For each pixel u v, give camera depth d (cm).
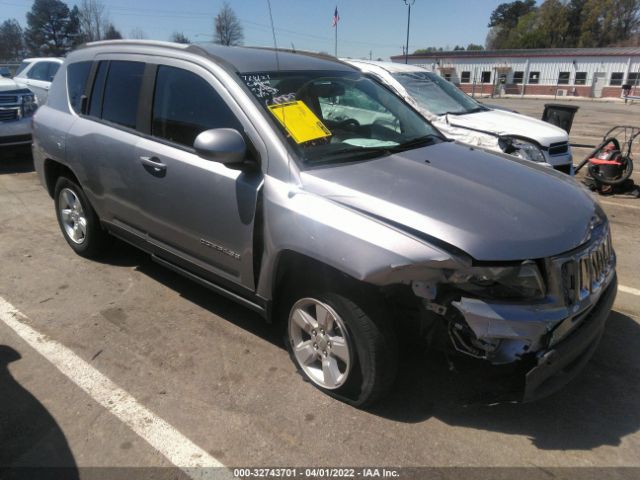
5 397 290
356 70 405
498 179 299
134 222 389
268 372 314
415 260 234
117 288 420
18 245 510
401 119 377
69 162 431
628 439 265
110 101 399
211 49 349
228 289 330
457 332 244
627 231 575
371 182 273
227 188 303
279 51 388
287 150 288
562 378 258
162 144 348
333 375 283
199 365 321
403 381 305
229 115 311
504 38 8619
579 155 1055
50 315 377
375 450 256
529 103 3384
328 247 255
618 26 6925
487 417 279
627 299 411
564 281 245
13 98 873
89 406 284
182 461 248
